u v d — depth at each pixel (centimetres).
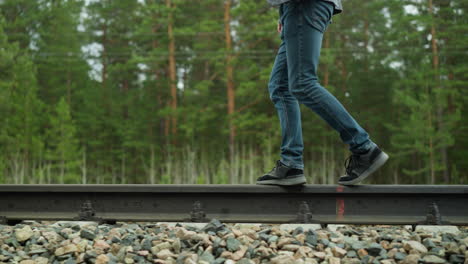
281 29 293
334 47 2680
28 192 313
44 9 2861
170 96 2727
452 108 2498
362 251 213
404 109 2522
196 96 2547
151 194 302
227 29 2441
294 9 258
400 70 2562
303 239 231
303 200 291
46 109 2830
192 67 3091
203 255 207
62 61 2856
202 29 2442
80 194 309
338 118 262
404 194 285
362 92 2566
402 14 2433
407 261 200
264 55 2559
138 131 2698
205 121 2562
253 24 2458
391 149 2411
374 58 2572
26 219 304
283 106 285
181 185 295
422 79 2250
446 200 283
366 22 2652
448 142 2133
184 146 2542
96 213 304
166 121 2827
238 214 295
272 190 286
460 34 2338
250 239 227
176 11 2603
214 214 296
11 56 2444
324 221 281
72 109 2902
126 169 2706
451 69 2370
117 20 2983
